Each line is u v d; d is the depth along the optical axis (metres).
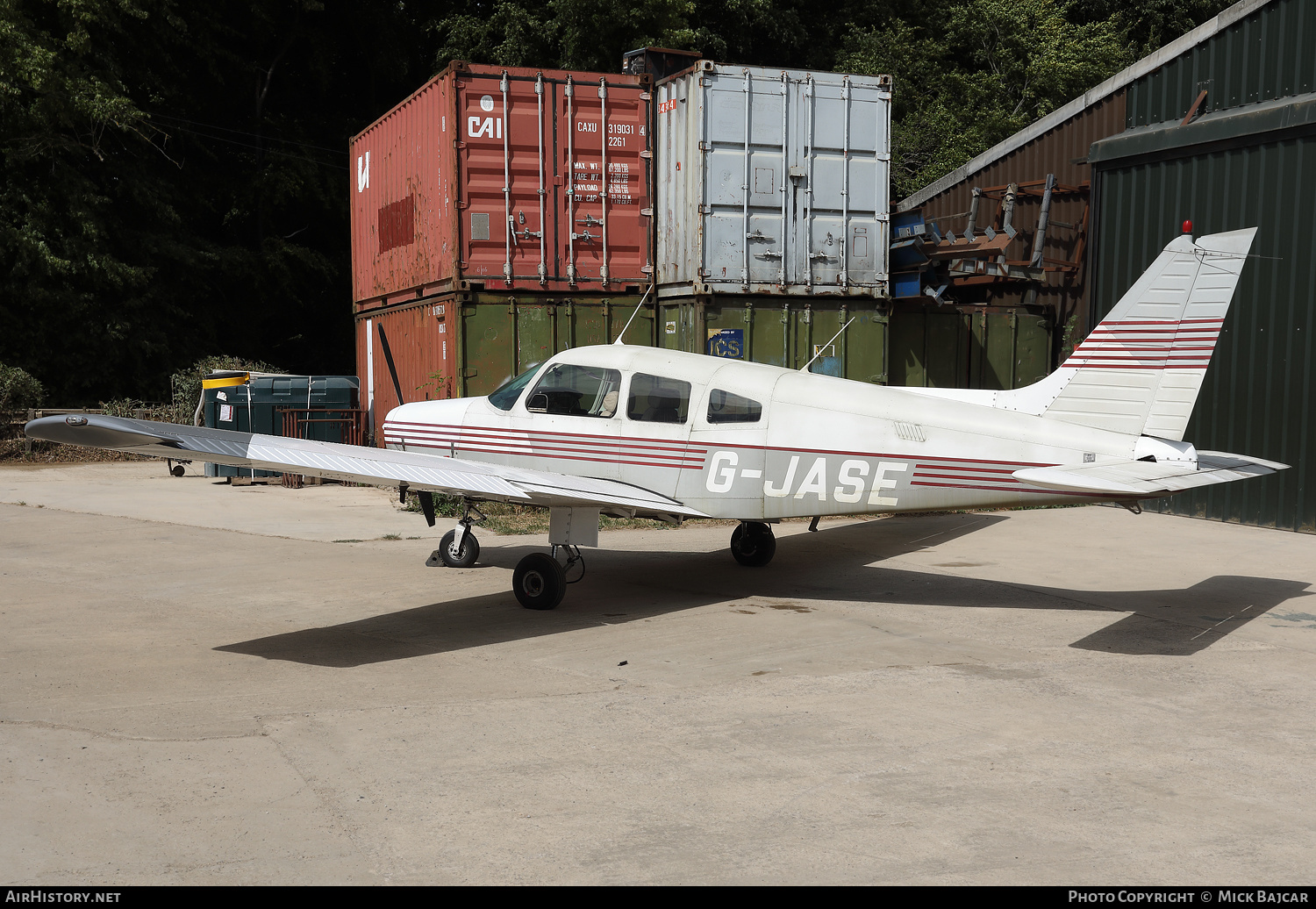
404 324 14.00
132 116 20.38
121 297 22.09
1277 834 3.62
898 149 25.41
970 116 25.72
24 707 4.93
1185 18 28.19
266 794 3.90
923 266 12.64
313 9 25.69
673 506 7.34
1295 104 10.56
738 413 7.36
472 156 11.76
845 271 12.27
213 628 6.61
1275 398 10.96
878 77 12.22
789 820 3.70
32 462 17.20
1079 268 13.92
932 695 5.25
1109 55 26.02
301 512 11.66
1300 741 4.60
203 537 10.04
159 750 4.36
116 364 21.98
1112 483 5.70
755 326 12.02
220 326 25.75
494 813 3.75
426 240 12.87
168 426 5.93
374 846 3.47
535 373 8.16
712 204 11.72
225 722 4.73
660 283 12.48
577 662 5.84
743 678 5.54
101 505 12.18
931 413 6.96
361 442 15.30
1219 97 11.72
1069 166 14.03
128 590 7.74
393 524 10.89
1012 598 7.62
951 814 3.76
